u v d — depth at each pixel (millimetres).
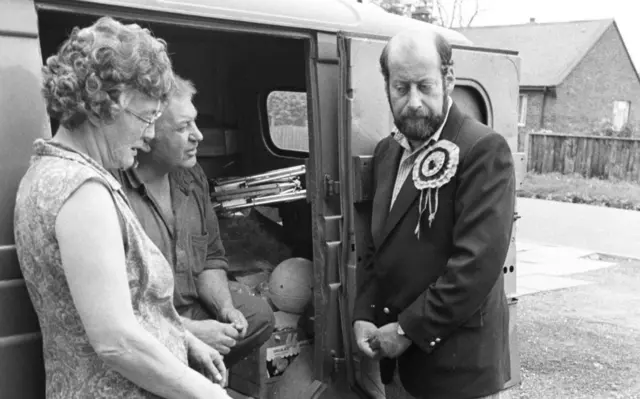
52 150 1613
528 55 31734
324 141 2893
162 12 2371
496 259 2322
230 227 3809
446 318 2348
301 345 3328
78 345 1591
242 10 2609
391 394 2889
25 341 1860
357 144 2850
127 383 1623
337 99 2906
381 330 2529
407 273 2506
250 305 2982
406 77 2387
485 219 2320
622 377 4859
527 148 20062
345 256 2889
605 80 32250
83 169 1547
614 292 7316
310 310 3316
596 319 6277
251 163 4398
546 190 16453
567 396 4504
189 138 2615
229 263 3570
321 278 2916
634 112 34188
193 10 2447
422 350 2467
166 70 1666
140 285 1661
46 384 1700
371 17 3141
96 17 2732
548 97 30406
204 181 2951
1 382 1828
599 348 5469
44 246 1524
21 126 1913
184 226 2742
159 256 1738
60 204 1501
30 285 1614
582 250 9656
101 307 1501
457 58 3219
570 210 13891
